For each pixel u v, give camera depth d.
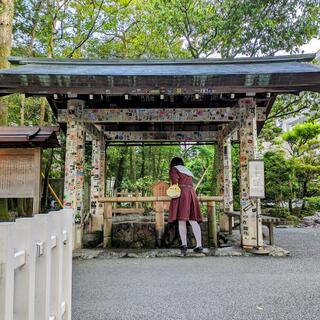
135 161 12.62
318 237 6.89
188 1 10.39
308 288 3.17
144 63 6.15
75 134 5.43
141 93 4.80
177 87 4.64
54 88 4.66
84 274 3.79
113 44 13.03
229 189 7.50
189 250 5.16
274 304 2.71
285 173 9.95
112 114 5.64
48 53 10.12
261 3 9.68
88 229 6.68
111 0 11.63
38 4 9.62
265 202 10.45
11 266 0.93
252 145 5.24
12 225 0.94
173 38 11.87
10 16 6.31
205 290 3.13
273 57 5.99
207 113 5.63
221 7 10.48
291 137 11.72
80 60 6.07
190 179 5.20
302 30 9.69
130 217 7.02
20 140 4.99
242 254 4.89
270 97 5.37
